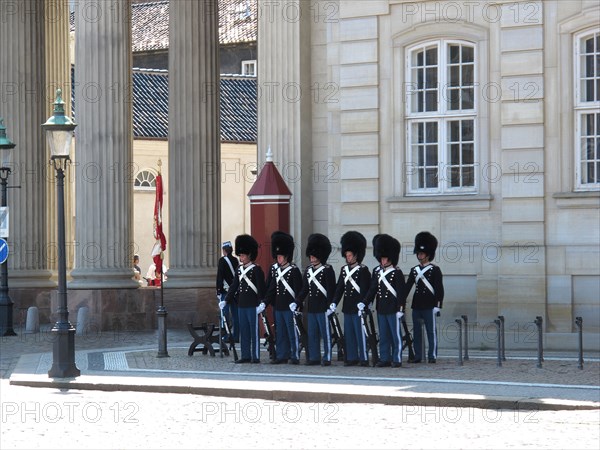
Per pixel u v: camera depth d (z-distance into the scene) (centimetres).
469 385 4041
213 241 6906
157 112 11538
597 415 3506
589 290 5103
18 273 7488
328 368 4675
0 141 6588
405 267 5397
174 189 6900
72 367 4544
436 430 3266
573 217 5122
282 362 4856
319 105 5662
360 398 3834
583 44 5159
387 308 4675
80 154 6750
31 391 4272
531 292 5172
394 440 3103
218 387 4075
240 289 4906
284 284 4831
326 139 5647
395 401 3797
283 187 5366
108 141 6738
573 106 5162
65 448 3042
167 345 5844
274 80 5675
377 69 5472
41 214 7588
